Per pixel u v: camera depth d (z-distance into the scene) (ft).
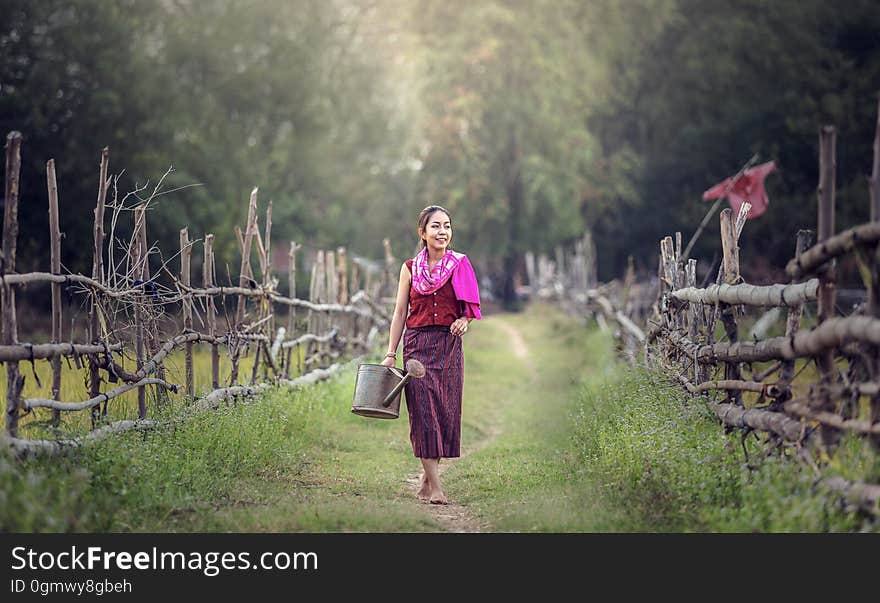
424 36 220.23
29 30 135.64
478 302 35.86
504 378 89.51
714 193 78.79
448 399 35.47
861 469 24.71
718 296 35.63
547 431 51.44
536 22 213.46
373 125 251.19
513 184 229.04
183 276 43.93
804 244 29.63
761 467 28.91
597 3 220.64
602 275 256.52
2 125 129.29
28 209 130.82
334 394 61.11
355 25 241.76
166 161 150.30
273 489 34.53
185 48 185.16
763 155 192.24
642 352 58.34
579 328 135.85
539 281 238.68
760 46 210.38
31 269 128.67
